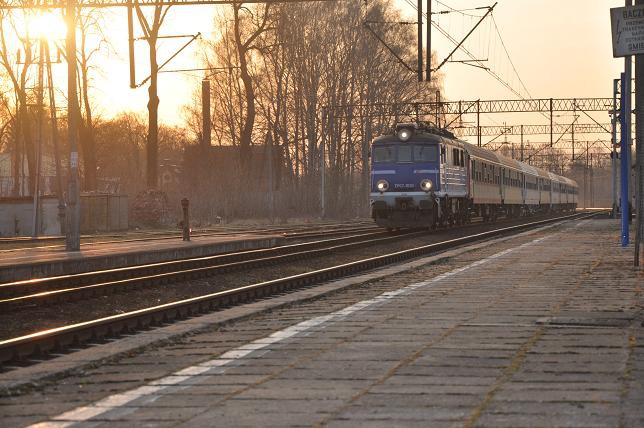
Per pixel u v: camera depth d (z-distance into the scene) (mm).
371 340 15523
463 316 18469
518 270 30031
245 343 15719
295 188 109062
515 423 9586
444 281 26891
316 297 23453
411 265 33031
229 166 102312
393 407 10453
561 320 17078
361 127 118375
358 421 9828
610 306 19547
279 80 114625
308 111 114312
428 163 60938
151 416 10383
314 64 112375
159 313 21828
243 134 105812
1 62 85062
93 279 31609
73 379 13023
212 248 44719
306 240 58000
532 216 113375
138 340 15828
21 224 68625
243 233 64562
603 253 37625
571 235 55000
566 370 12438
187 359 14289
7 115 121312
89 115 88062
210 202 94375
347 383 11898
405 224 62094
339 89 114375
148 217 80688
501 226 76000
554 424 9500
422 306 20500
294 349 14797
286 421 9898
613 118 95250
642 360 13047
